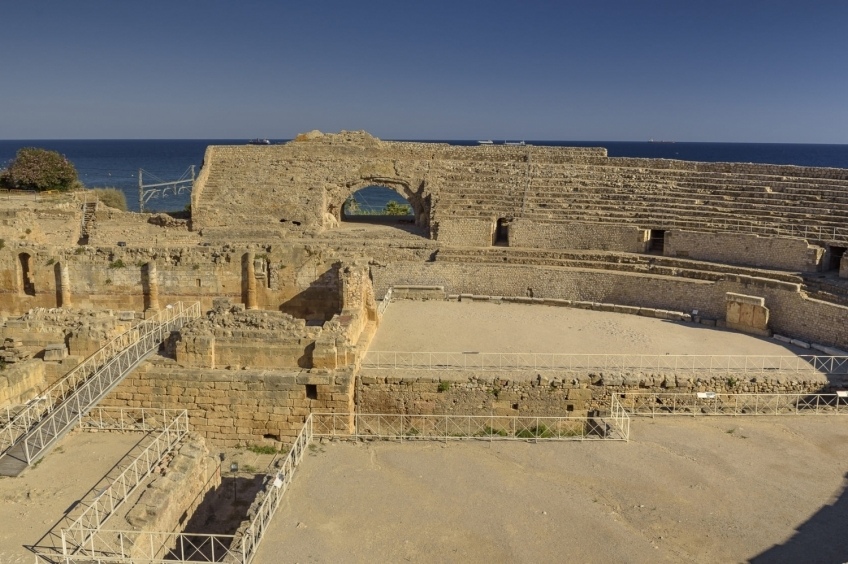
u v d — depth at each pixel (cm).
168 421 2792
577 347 3381
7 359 2886
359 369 2922
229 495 2377
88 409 2320
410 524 1850
